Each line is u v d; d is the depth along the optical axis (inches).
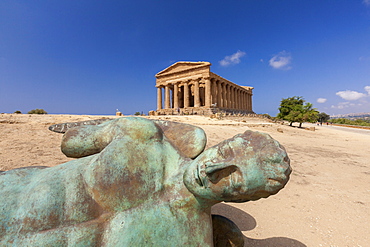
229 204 181.2
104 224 50.1
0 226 48.3
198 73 1505.9
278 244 125.0
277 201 188.7
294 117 1341.0
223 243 69.7
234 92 1995.6
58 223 49.4
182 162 59.9
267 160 44.9
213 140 450.3
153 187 54.4
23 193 54.6
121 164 53.2
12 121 438.9
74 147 68.5
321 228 144.9
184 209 52.7
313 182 243.8
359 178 265.9
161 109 1663.4
